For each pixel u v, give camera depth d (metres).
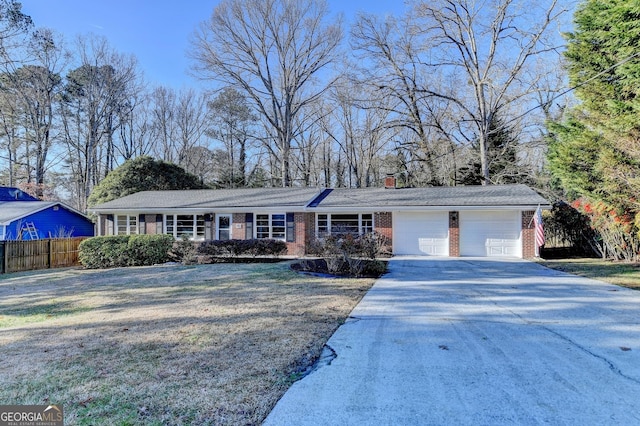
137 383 3.57
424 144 26.17
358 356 4.27
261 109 31.92
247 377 3.69
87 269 14.62
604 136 12.53
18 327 5.95
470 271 11.33
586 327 5.35
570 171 13.95
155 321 5.93
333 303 7.05
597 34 13.20
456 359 4.14
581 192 13.87
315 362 4.10
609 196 12.25
